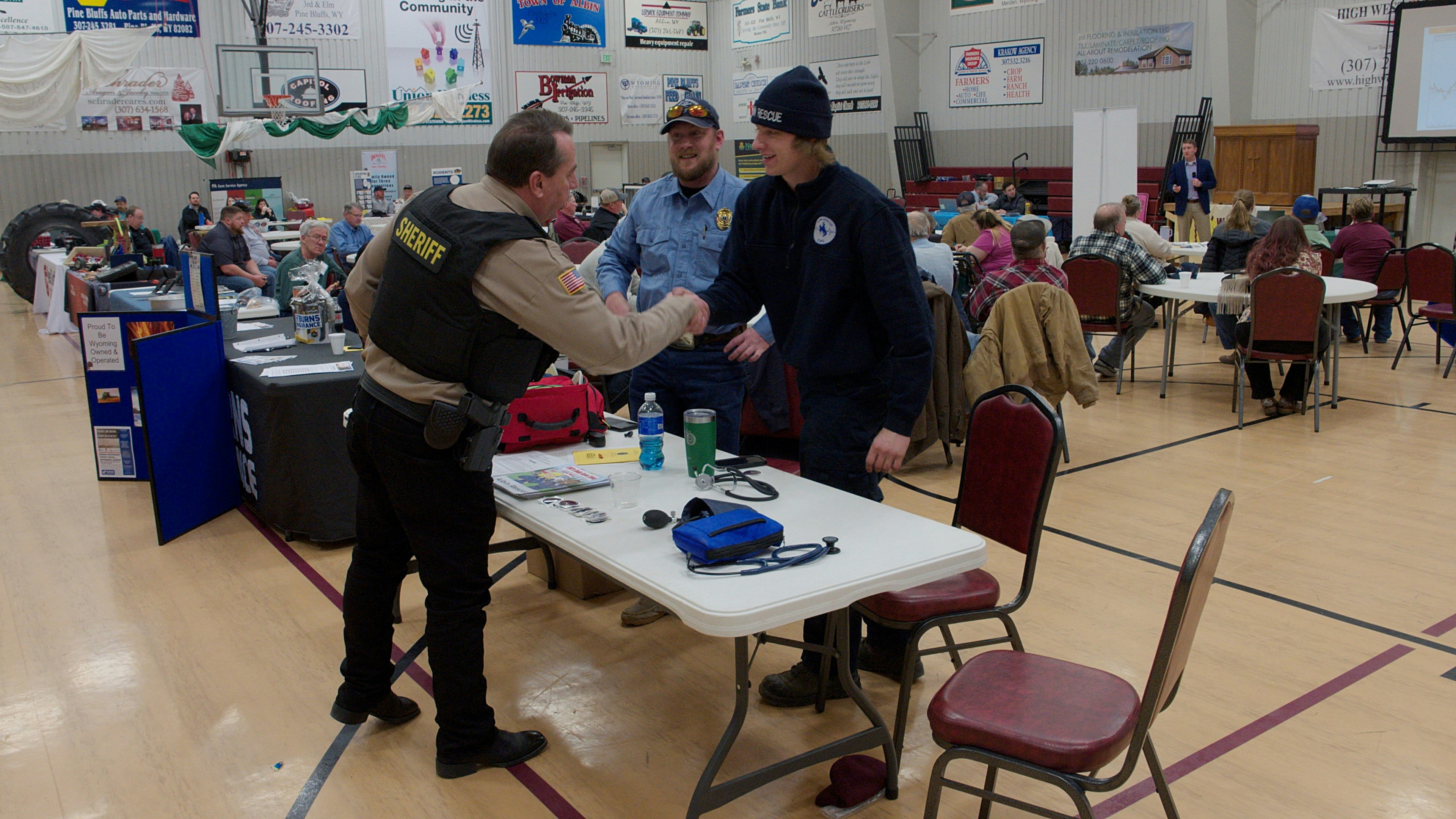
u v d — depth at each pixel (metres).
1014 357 4.39
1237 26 11.75
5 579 3.68
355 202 16.52
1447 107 10.38
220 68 12.66
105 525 4.27
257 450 4.08
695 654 3.07
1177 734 2.55
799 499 2.40
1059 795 2.31
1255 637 3.09
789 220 2.51
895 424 2.36
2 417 6.27
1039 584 3.51
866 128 17.03
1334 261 7.70
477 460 2.22
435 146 17.59
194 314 4.65
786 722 2.66
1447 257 6.51
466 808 2.30
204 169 15.91
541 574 3.70
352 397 3.92
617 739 2.58
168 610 3.40
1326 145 11.59
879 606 2.34
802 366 2.53
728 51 19.45
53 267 9.59
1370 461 4.88
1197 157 11.91
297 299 4.70
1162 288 6.16
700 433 2.55
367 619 2.54
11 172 14.64
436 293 2.12
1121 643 3.05
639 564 2.02
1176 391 6.50
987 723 1.79
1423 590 3.41
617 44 18.92
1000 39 14.91
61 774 2.46
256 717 2.71
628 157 19.41
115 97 15.06
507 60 17.92
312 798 2.35
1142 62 13.23
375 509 2.45
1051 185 14.08
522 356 2.24
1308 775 2.37
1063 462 5.01
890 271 2.31
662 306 2.39
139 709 2.76
